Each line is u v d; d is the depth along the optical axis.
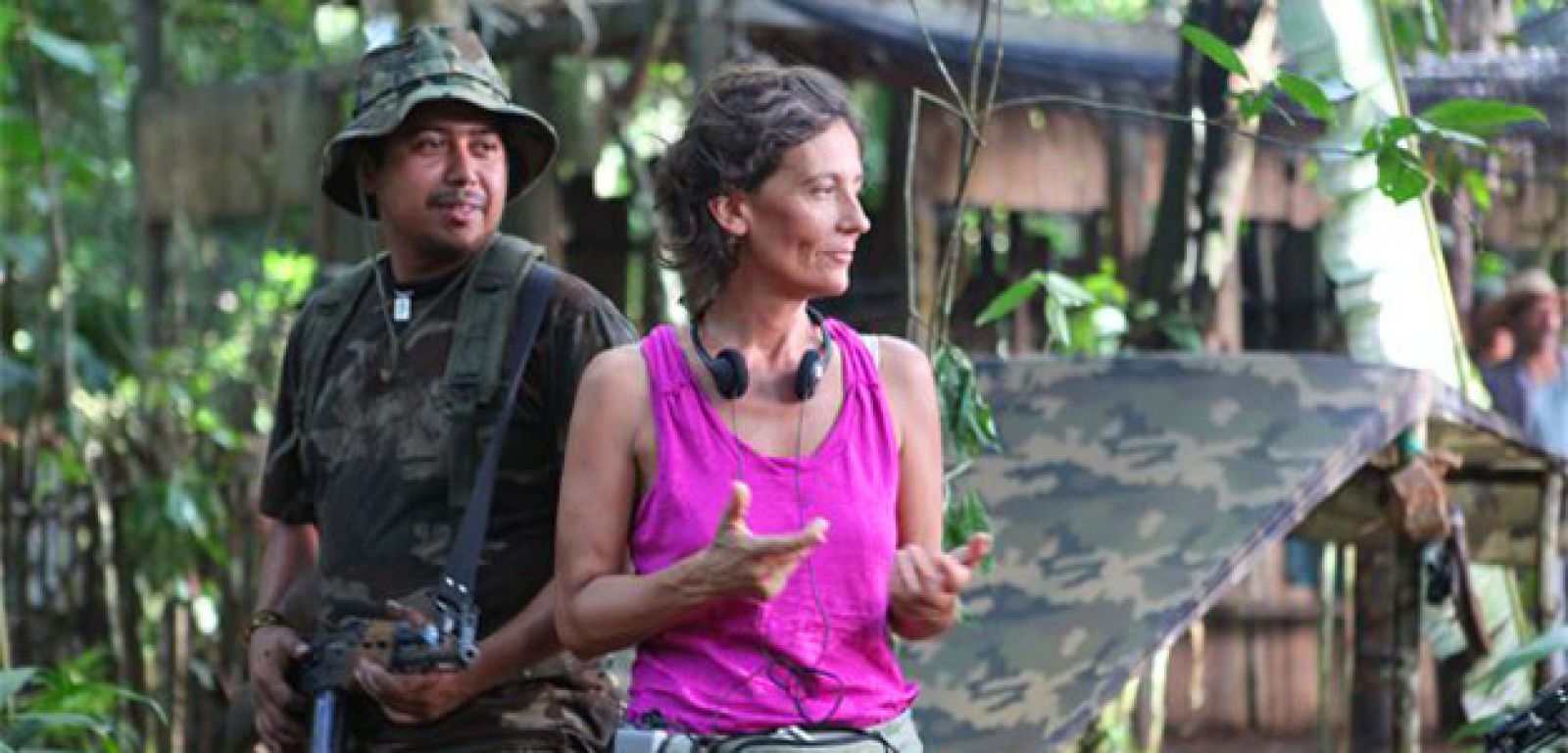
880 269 11.91
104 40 13.65
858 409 2.93
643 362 2.96
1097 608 4.75
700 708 2.85
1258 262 11.97
